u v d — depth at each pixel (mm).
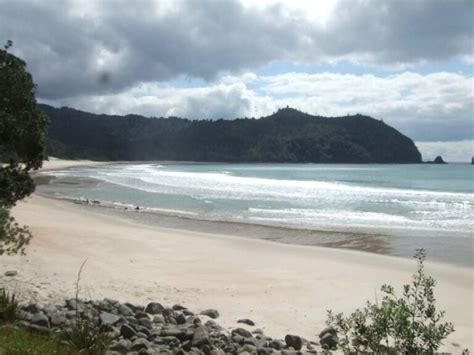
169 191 40656
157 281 11523
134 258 14055
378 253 16609
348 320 4902
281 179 62844
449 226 22859
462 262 15188
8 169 12766
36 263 11742
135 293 10297
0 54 12805
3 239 9031
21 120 12898
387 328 4461
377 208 30062
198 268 13297
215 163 196375
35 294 9203
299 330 8602
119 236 17469
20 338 6004
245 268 13594
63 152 161250
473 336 8719
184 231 20375
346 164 197500
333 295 11016
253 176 71375
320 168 128625
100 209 27578
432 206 31469
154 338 7207
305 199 34938
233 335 7820
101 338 6480
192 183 51000
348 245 18156
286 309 9844
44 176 63156
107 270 12117
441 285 12484
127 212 26656
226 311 9562
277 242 18531
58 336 6539
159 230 20281
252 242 18094
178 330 7480
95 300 9125
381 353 4375
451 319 9727
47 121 13719
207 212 27422
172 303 9867
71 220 21297
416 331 4387
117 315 7988
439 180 66438
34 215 21359
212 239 18469
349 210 29000
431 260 15508
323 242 18766
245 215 26297
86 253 13898
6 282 9781
